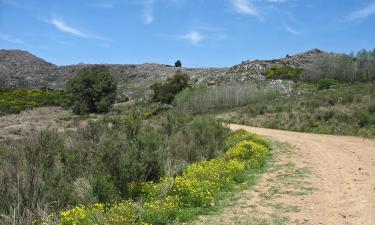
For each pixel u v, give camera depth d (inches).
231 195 443.2
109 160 446.6
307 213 371.9
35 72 5364.2
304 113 1373.0
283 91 2655.0
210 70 4591.5
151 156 484.1
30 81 4940.9
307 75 3056.1
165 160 546.9
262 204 406.0
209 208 394.3
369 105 1237.1
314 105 1498.5
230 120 1598.2
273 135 1058.1
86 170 451.2
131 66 5408.5
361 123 1112.2
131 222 323.3
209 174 482.6
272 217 363.9
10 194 356.8
